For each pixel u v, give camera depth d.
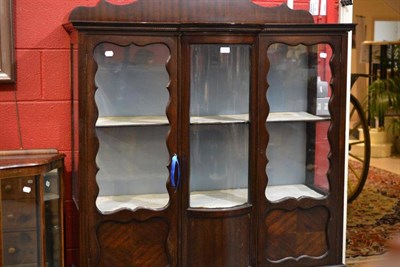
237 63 2.72
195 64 2.68
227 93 2.76
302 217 2.84
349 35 2.89
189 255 2.67
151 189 2.81
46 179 2.53
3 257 2.38
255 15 2.87
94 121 2.51
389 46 7.34
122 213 2.58
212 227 2.67
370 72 7.50
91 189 2.54
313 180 2.99
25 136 2.84
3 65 2.75
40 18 2.80
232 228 2.69
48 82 2.85
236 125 2.75
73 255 2.93
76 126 2.65
